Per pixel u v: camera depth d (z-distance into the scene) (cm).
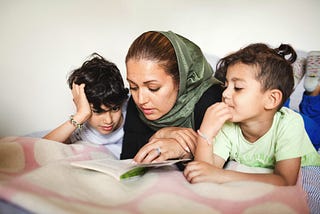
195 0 141
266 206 66
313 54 130
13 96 136
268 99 85
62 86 137
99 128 117
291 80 88
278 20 138
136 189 75
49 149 98
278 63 85
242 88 84
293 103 128
